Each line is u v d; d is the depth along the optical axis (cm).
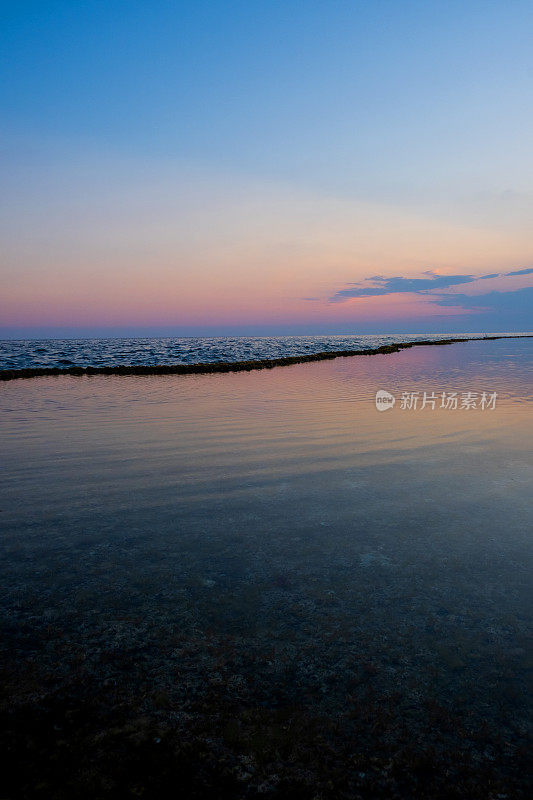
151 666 207
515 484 472
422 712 184
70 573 291
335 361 2827
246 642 224
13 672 201
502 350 4075
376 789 153
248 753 165
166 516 390
